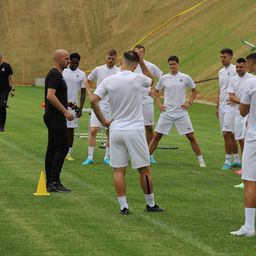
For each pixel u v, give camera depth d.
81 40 102.19
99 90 17.59
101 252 14.24
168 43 85.06
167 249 14.50
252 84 15.37
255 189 15.52
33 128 39.12
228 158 25.67
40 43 100.50
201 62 71.38
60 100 20.86
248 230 15.59
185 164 26.83
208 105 56.59
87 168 25.39
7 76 37.38
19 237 15.41
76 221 16.97
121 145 17.58
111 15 105.94
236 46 69.00
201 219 17.28
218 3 87.94
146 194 17.98
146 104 27.64
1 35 100.94
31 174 23.83
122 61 17.88
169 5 99.56
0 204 18.88
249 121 15.52
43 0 106.44
